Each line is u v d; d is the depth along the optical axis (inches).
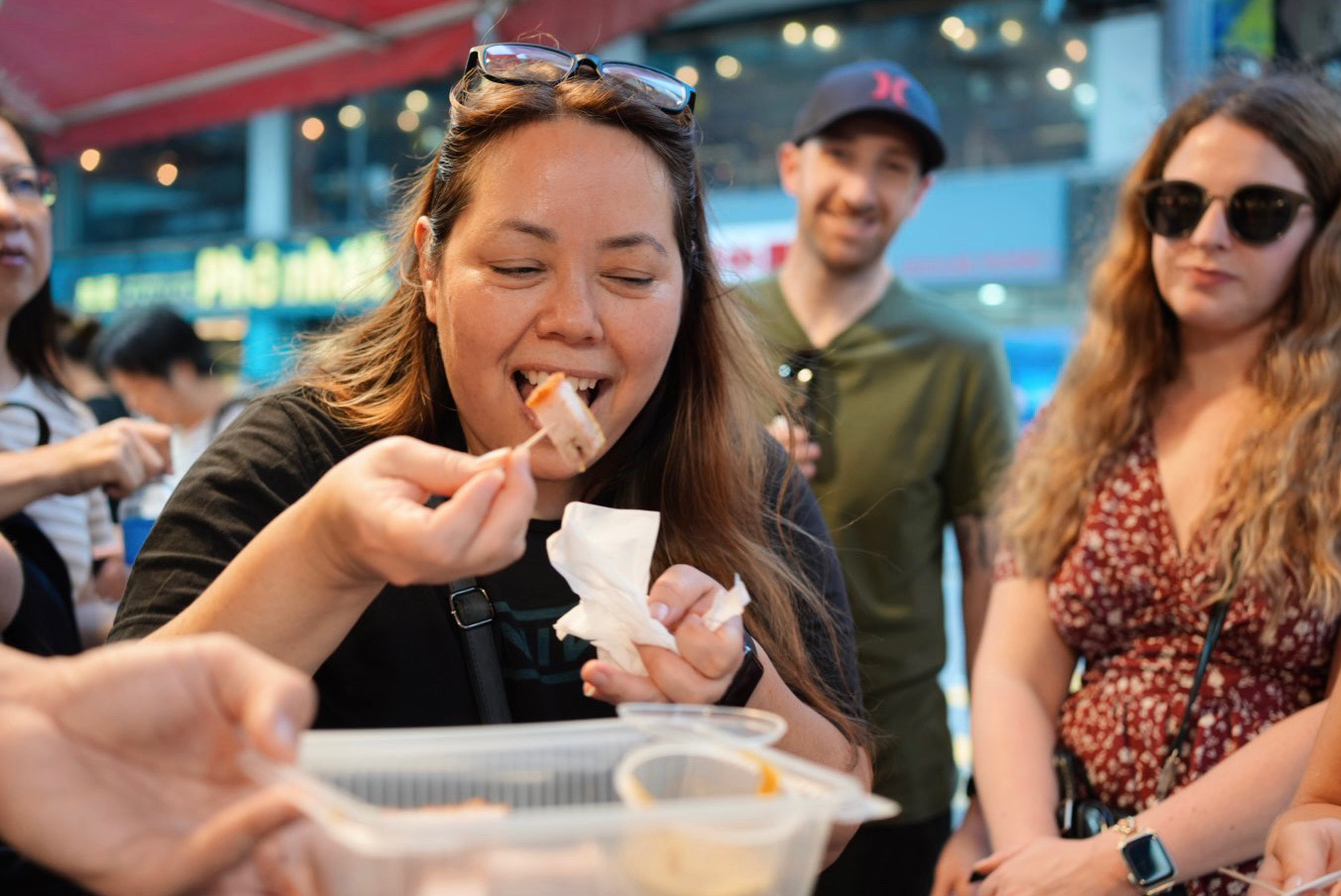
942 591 110.0
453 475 36.9
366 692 51.6
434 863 24.0
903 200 110.0
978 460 109.3
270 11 144.7
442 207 52.1
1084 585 78.7
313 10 144.7
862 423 106.8
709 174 65.2
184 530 51.3
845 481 105.7
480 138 50.4
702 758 31.2
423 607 51.8
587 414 41.5
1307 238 77.5
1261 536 72.2
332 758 29.1
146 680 30.4
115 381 152.9
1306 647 71.7
